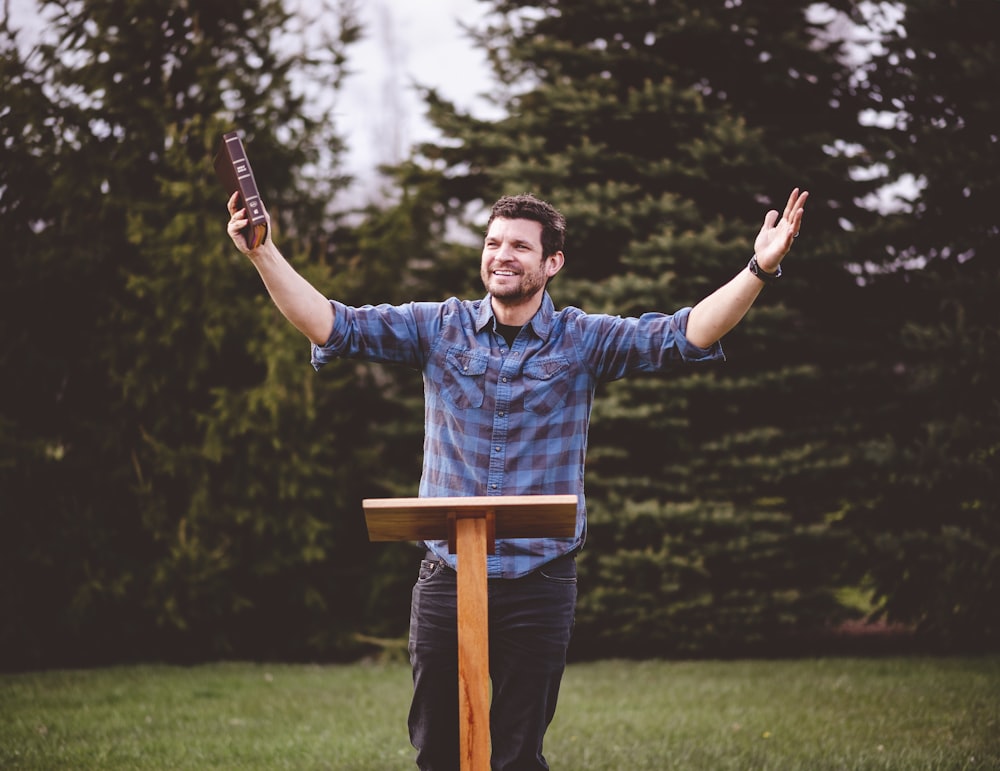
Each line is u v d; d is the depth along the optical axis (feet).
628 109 25.93
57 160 25.32
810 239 25.77
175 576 24.94
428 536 7.76
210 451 25.11
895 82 26.78
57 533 24.90
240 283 26.12
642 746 16.11
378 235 28.19
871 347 26.63
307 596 26.50
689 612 25.54
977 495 25.20
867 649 27.40
